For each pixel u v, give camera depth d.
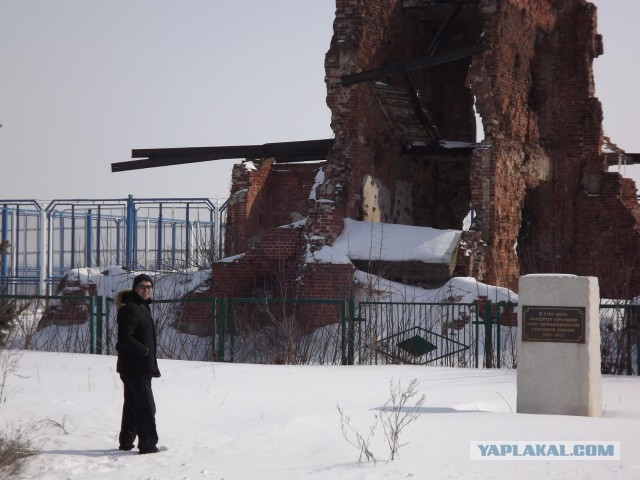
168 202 38.06
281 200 34.41
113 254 42.19
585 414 11.74
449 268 23.86
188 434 10.47
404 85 28.56
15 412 11.59
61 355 17.33
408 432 10.09
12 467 8.84
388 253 24.28
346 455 9.12
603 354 17.48
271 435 10.22
